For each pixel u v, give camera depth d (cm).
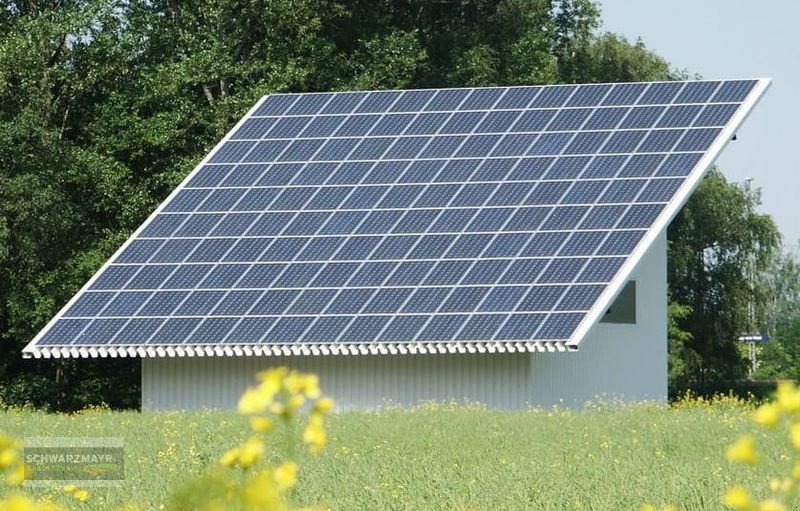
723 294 11350
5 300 7044
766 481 2186
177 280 5397
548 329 4788
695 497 1969
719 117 5803
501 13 9312
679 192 5394
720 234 11388
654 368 5912
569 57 10738
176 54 8056
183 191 5919
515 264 5141
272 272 5350
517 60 9006
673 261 11156
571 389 5262
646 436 3225
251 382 5241
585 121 5934
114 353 5097
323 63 8200
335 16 8581
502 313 4900
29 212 6856
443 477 2303
